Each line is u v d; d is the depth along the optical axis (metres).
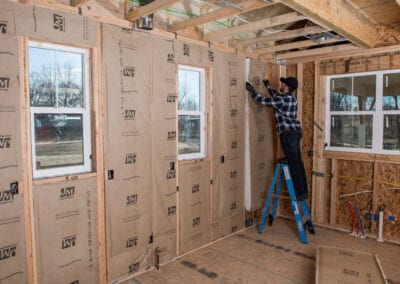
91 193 2.60
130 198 2.87
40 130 2.36
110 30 2.65
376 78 3.89
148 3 2.70
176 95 3.22
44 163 2.40
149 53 2.95
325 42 3.60
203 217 3.63
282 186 4.65
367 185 4.03
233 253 3.47
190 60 3.34
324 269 2.61
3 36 2.07
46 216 2.34
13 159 2.16
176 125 3.24
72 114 2.54
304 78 4.50
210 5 3.43
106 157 2.68
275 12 3.85
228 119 3.88
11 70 2.12
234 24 3.89
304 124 4.54
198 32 3.45
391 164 3.82
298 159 3.90
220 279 2.90
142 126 2.93
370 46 3.71
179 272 3.03
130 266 2.91
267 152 4.54
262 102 3.93
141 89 2.90
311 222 4.05
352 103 4.12
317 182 4.39
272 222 4.47
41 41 2.28
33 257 2.28
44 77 2.36
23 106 2.18
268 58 4.42
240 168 4.12
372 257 2.85
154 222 3.10
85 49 2.55
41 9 2.24
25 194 2.23
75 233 2.51
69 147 2.54
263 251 3.53
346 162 4.20
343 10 3.04
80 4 2.39
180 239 3.37
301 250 3.55
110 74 2.67
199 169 3.55
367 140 4.02
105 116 2.66
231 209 4.02
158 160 3.09
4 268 2.15
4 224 2.14
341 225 4.25
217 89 3.69
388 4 3.18
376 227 3.92
